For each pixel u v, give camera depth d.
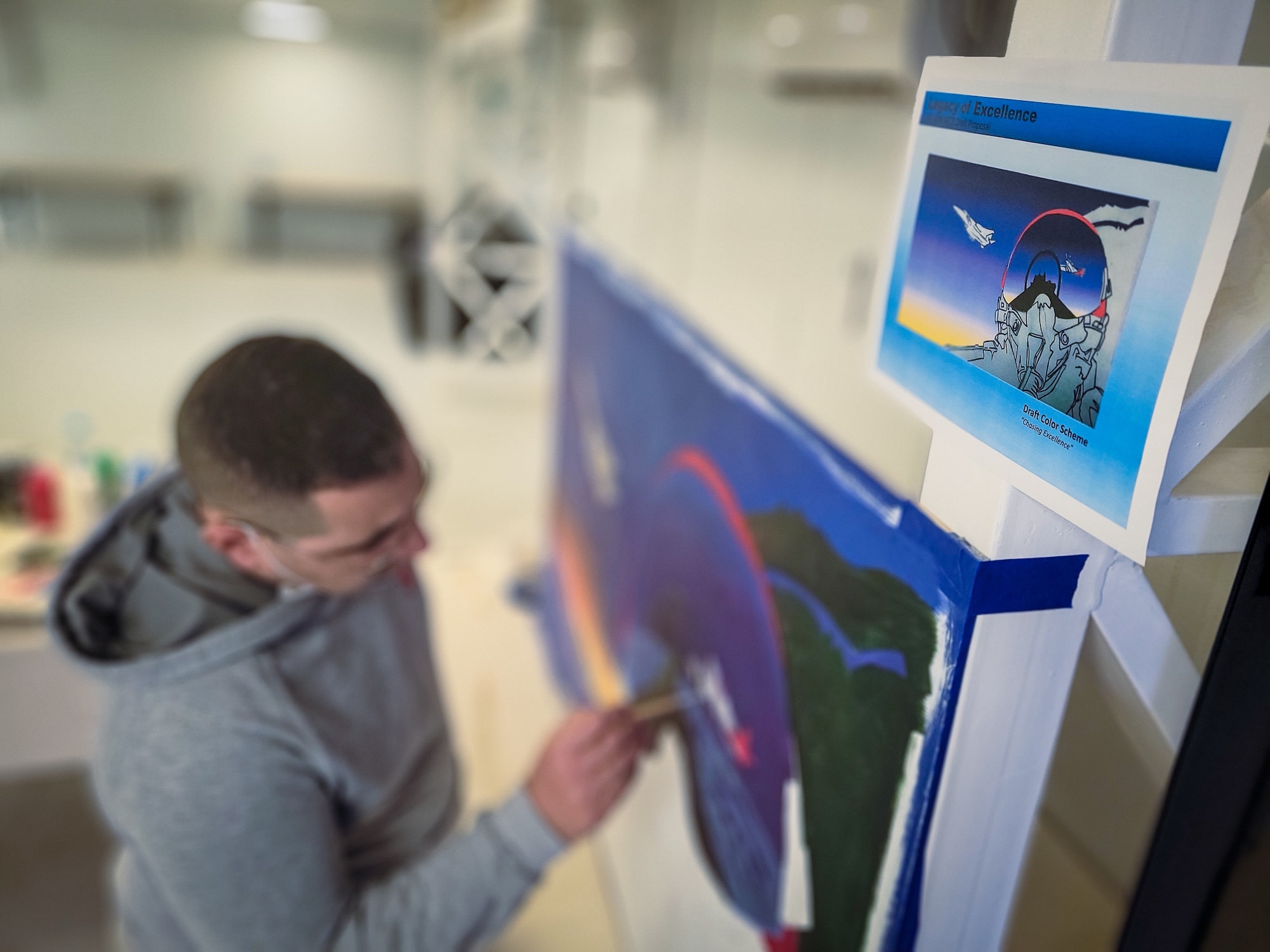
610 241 4.23
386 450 0.85
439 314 5.09
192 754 0.90
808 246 2.30
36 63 8.01
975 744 0.74
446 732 1.30
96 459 2.37
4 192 7.98
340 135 8.90
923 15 1.41
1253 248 0.58
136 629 0.95
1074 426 0.58
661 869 1.54
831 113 2.12
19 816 2.23
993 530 0.67
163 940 1.10
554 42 4.67
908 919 0.81
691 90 3.15
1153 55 0.57
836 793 0.94
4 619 1.89
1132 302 0.53
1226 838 0.65
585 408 2.20
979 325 0.66
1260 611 0.60
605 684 1.96
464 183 5.93
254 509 0.84
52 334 5.92
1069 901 1.07
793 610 1.04
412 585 1.21
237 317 6.60
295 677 0.97
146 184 8.25
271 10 7.90
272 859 0.93
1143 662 0.74
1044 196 0.59
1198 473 0.65
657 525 1.61
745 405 1.20
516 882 1.08
